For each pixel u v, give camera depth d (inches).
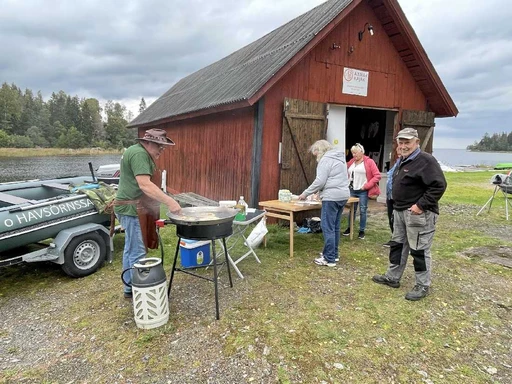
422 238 121.9
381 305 121.3
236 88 241.8
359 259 170.9
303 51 216.1
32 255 139.7
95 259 156.9
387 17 258.8
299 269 155.9
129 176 113.3
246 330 103.8
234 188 255.9
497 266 163.9
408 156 121.5
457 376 84.9
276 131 230.8
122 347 96.7
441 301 125.2
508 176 278.8
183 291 131.5
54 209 149.3
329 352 93.4
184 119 334.6
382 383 81.8
